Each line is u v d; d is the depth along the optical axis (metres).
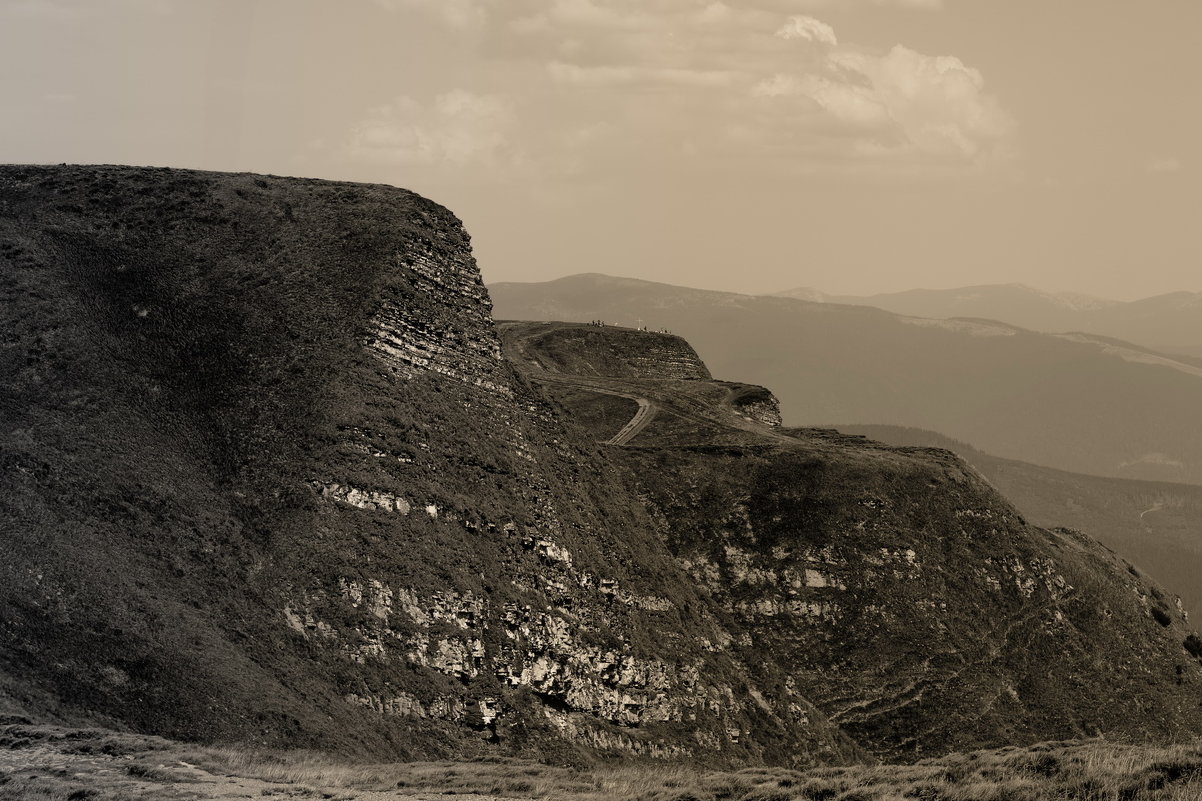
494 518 89.19
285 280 99.50
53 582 62.44
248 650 66.56
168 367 88.94
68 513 69.88
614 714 87.38
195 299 95.69
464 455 92.44
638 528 112.25
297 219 107.31
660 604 102.06
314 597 73.38
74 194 105.31
